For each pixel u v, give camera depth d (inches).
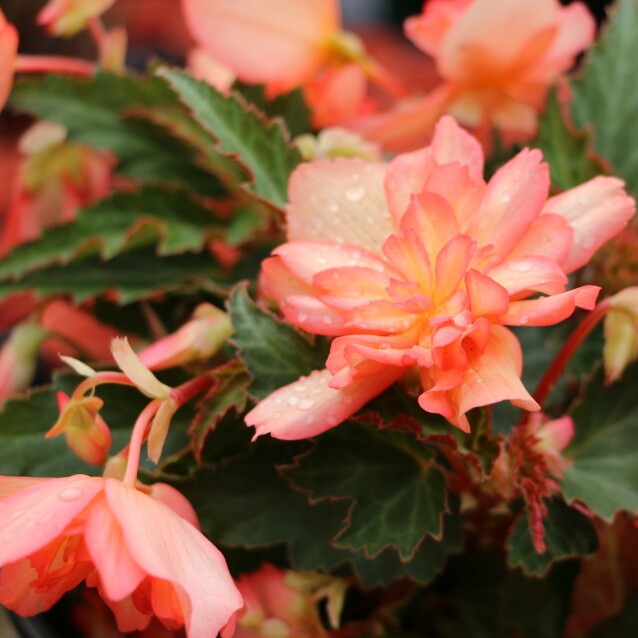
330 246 11.1
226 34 14.2
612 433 12.2
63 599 14.0
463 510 12.2
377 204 11.5
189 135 14.2
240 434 12.3
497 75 14.2
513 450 11.3
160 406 11.2
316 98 15.0
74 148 15.1
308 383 10.8
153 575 9.8
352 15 31.2
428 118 14.6
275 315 11.7
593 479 12.0
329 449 11.9
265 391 11.5
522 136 15.0
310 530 12.1
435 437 10.9
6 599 10.8
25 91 14.4
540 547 10.9
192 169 14.8
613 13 14.4
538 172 11.0
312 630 12.4
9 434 12.5
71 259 14.3
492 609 13.0
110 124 14.7
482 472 10.8
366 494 11.8
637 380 12.3
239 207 14.2
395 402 11.1
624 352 11.8
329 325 10.8
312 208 11.4
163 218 14.3
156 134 14.8
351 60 14.8
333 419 10.6
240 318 11.6
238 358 11.6
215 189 14.8
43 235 14.0
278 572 12.5
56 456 12.5
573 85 14.3
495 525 12.7
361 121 14.7
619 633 13.0
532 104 14.5
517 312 10.6
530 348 12.8
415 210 10.8
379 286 10.8
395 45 29.0
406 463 11.9
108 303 14.3
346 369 10.4
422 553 12.1
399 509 11.7
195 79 12.6
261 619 12.3
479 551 13.1
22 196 15.1
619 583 12.9
